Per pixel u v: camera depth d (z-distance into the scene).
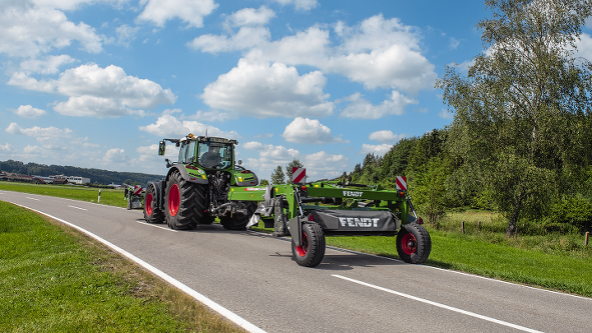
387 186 60.66
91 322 3.25
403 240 7.37
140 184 15.68
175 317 3.47
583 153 19.50
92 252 6.39
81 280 4.59
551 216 28.02
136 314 3.49
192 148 11.16
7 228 9.21
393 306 4.15
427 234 7.00
